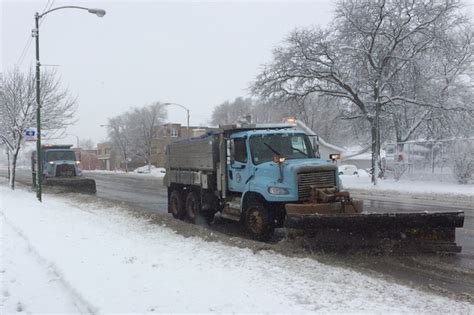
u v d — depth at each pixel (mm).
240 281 6113
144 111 76562
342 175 40156
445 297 5719
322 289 5812
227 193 11594
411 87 29797
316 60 28234
